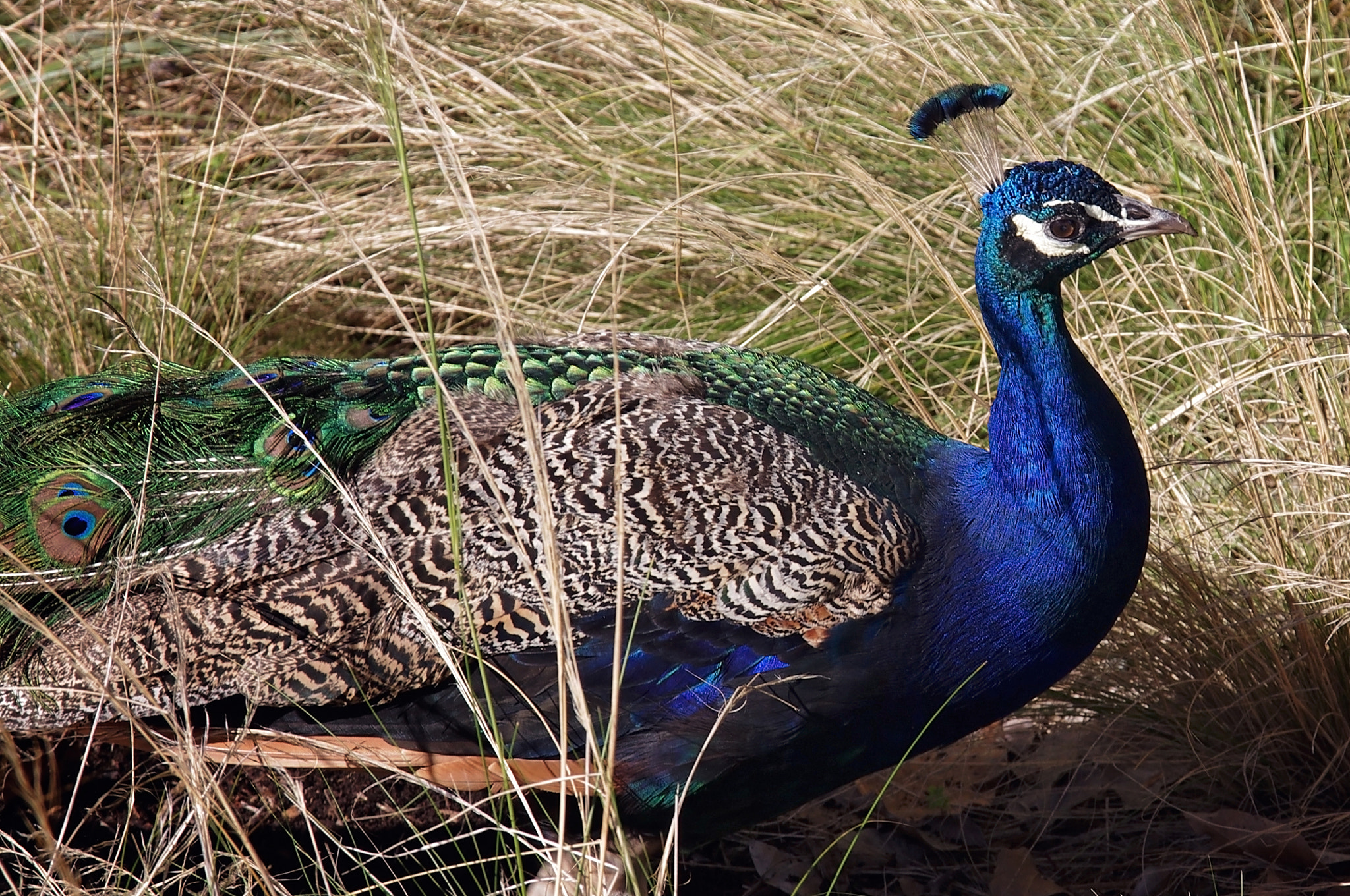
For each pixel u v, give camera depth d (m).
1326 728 7.21
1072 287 9.40
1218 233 9.50
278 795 7.44
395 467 6.30
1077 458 6.23
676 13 11.32
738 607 6.06
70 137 11.59
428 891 7.25
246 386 6.77
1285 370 8.01
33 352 9.27
